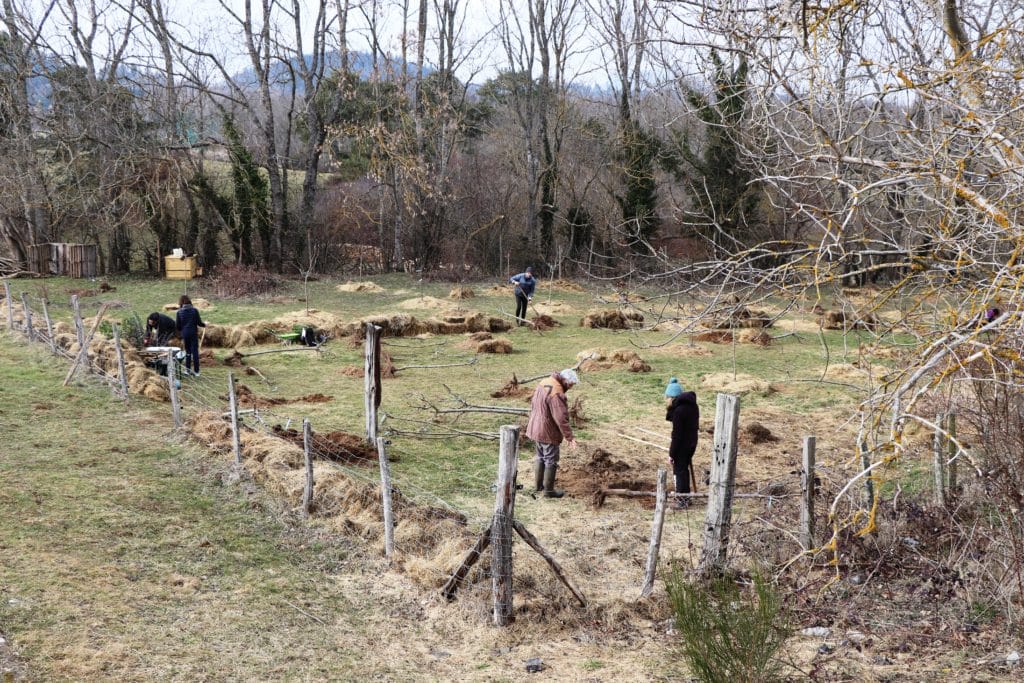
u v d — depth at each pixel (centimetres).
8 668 634
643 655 729
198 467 1177
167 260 3612
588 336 2530
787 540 891
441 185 4166
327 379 1894
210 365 1989
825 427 1520
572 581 865
